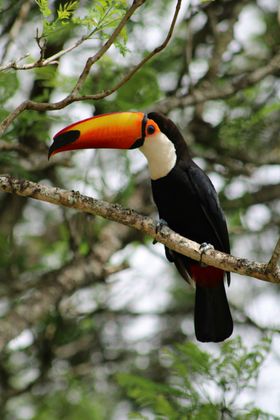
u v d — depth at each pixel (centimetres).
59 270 1387
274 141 1524
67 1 1099
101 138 989
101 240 1412
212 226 1048
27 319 1338
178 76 1501
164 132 1021
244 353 1012
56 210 1666
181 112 1515
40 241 1631
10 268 1438
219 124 1489
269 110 1351
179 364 1034
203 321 1077
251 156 1514
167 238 871
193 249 862
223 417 988
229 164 1498
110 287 1535
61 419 1438
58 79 1210
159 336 1560
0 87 1183
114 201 1327
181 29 1522
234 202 1507
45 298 1359
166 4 1445
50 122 1259
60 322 1405
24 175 1288
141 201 1484
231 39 1454
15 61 810
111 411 1470
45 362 1410
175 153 1031
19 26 1236
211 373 1005
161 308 1606
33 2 1379
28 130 1272
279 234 1573
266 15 1567
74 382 1443
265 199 1509
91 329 1516
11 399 1493
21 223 1623
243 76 1430
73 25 1151
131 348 1531
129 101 1264
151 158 1020
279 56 1440
